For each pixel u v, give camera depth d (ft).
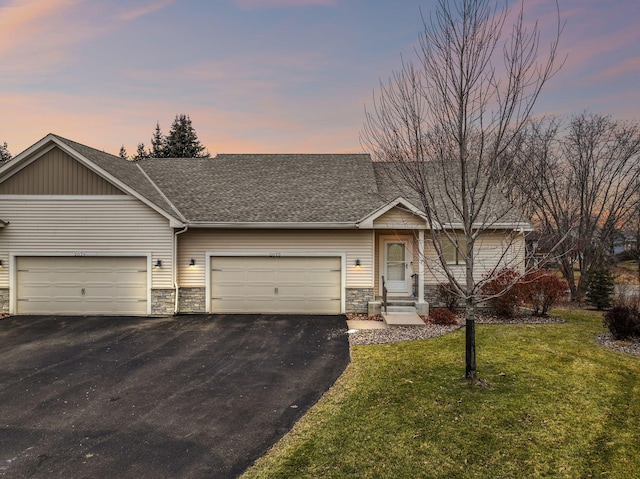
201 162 63.52
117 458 16.60
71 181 45.98
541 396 22.02
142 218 46.16
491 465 15.58
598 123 70.69
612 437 17.63
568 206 71.72
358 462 15.83
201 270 47.91
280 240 47.80
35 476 15.29
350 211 48.44
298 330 39.47
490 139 23.77
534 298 43.75
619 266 82.69
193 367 28.60
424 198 22.93
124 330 39.55
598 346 32.53
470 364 24.17
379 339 35.45
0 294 46.37
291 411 21.17
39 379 26.16
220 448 17.38
